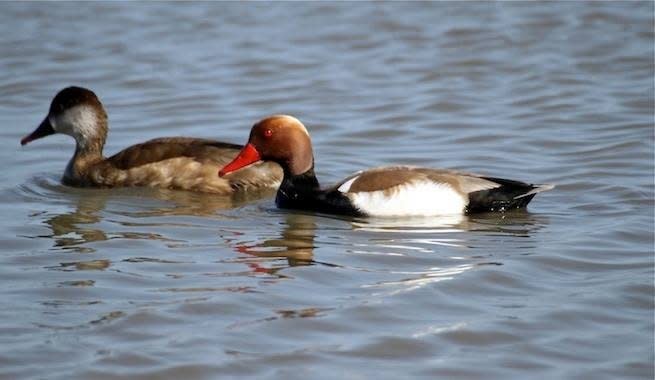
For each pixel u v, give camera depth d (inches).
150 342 402.0
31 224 548.4
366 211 547.2
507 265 478.9
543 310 433.7
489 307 437.4
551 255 491.2
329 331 413.1
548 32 956.0
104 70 888.3
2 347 398.6
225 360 388.2
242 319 422.0
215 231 532.4
